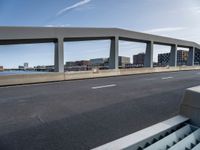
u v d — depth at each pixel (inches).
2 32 877.2
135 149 100.5
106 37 1230.9
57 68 1034.7
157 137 113.8
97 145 162.9
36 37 957.2
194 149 103.2
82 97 382.6
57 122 225.1
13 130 201.2
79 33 1097.4
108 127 206.2
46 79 759.7
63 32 1039.6
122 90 470.9
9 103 337.7
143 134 111.0
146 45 1518.2
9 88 571.5
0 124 221.5
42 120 234.1
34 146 162.2
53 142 169.6
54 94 426.9
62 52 1037.2
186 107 141.8
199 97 133.5
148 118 237.5
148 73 1252.5
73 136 182.5
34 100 361.7
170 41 1654.8
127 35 1311.5
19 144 166.7
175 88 499.8
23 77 693.9
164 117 241.6
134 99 356.8
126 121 226.1
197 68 1966.0
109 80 759.1
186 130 127.0
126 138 105.6
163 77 874.1
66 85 610.5
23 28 924.6
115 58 1254.3
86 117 243.8
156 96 386.6
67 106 306.0
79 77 874.1
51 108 294.5
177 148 104.0
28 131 197.3
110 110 277.1
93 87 535.8
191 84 585.0
